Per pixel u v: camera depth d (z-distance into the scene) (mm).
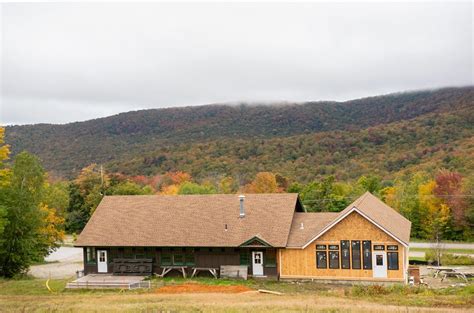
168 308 28750
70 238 92938
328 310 27641
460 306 29688
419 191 82188
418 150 124500
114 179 105875
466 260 55094
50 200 67625
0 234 48188
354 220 42656
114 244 46531
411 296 34000
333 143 141875
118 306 30016
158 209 49969
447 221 76000
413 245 71625
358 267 42469
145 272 46125
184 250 46281
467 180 78812
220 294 36125
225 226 46625
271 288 40406
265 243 43750
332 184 86250
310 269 43562
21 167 50188
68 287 41344
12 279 48094
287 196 48812
